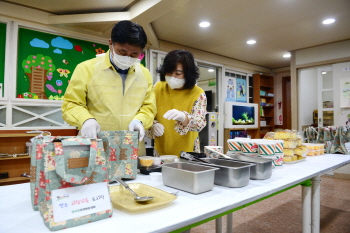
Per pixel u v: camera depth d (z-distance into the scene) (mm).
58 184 623
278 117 7348
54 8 3236
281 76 7270
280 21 3738
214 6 3242
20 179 3002
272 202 3061
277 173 1340
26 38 3197
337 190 3539
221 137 5742
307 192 1516
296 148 1818
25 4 3096
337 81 4695
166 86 1719
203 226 2346
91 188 671
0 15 2990
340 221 2438
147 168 1240
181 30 4117
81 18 3250
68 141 652
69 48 3523
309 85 6141
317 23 3846
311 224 1595
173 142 1622
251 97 6793
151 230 590
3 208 746
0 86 3014
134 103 1412
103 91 1327
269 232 2203
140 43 1120
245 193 931
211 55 5473
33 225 615
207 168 1024
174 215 696
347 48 4570
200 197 874
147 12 3039
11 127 3072
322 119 4973
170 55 1467
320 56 4922
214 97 6043
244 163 1142
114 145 1036
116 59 1229
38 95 3268
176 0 2760
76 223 614
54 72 3395
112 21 3271
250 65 6500
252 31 4172
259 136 6418
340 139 2316
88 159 686
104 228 602
